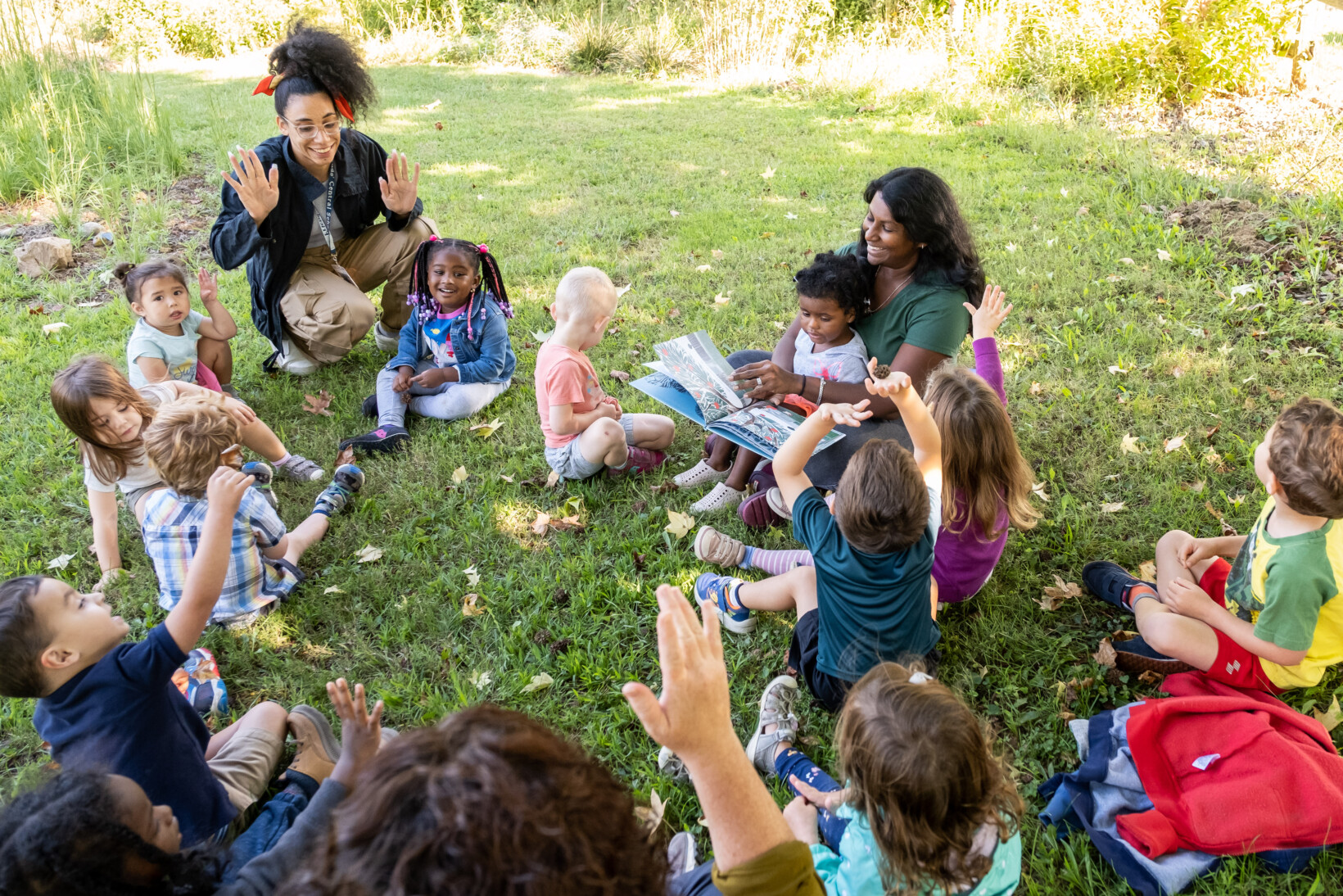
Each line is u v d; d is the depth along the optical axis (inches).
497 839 37.3
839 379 141.3
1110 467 153.1
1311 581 97.8
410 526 145.8
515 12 558.9
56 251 233.9
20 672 82.7
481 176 305.3
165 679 88.4
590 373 153.4
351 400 182.5
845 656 104.0
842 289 136.4
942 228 132.4
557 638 124.1
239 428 149.2
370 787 40.4
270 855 79.7
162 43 574.6
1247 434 157.4
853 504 98.3
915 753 70.0
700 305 212.4
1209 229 230.1
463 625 128.0
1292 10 327.6
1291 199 235.1
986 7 404.8
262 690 117.9
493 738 41.6
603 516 148.6
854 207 265.3
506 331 178.4
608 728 110.3
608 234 252.8
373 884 37.9
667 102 407.5
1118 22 348.8
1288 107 317.4
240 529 123.4
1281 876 89.3
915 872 72.9
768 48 453.7
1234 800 91.3
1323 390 166.4
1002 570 133.0
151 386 146.9
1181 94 333.4
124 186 285.1
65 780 66.5
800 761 101.7
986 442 112.2
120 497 155.0
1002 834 75.3
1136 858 90.4
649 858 45.5
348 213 185.8
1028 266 220.1
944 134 331.0
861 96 388.2
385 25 573.0
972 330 140.3
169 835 74.0
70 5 545.6
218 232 168.4
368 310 187.8
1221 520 137.4
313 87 165.6
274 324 183.3
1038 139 306.3
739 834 56.4
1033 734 107.6
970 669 117.0
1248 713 97.8
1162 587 120.2
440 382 172.6
